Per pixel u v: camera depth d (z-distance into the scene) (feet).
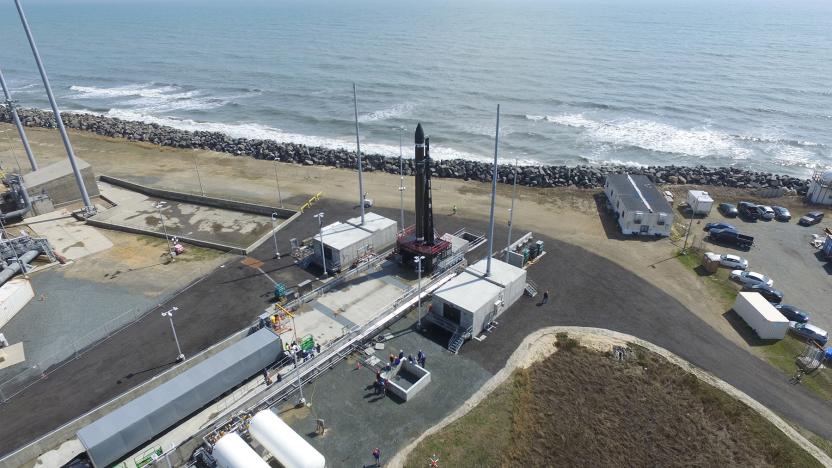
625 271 204.23
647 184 264.11
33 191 250.78
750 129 447.83
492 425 130.00
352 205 262.88
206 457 120.57
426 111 503.61
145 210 257.14
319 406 136.05
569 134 438.40
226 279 193.98
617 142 419.95
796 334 168.55
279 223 241.76
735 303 180.34
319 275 196.54
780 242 235.40
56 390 142.10
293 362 150.71
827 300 192.34
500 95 559.79
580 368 150.41
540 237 231.91
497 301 168.66
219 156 347.56
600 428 130.11
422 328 167.02
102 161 336.08
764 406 139.33
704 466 120.78
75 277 196.54
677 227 246.47
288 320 168.45
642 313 177.99
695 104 518.37
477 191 287.07
